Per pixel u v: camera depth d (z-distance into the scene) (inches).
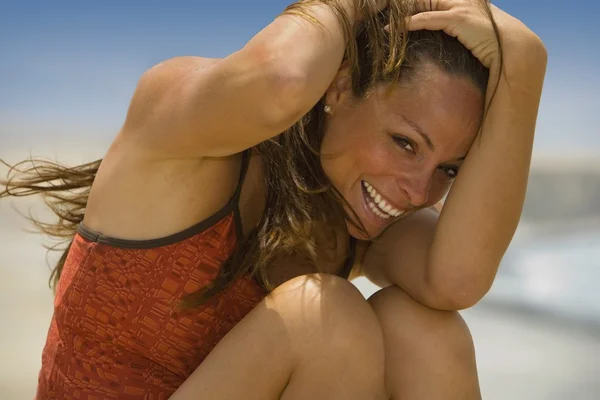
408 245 73.2
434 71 64.8
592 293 167.2
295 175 68.3
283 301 63.1
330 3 62.4
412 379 65.9
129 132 65.7
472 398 67.1
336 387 61.6
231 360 62.1
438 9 66.9
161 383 67.4
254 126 58.1
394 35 64.6
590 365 129.8
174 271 65.2
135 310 65.9
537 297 165.8
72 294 67.7
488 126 66.9
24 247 181.8
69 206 80.6
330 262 74.1
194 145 60.9
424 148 65.2
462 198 67.9
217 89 57.7
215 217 65.4
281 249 68.4
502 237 68.2
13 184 78.0
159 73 63.8
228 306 67.7
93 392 67.2
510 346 138.7
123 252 65.5
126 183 65.4
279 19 60.4
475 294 68.3
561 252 198.8
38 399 72.7
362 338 62.0
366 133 65.9
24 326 141.9
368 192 68.3
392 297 69.7
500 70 65.6
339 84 66.9
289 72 56.7
